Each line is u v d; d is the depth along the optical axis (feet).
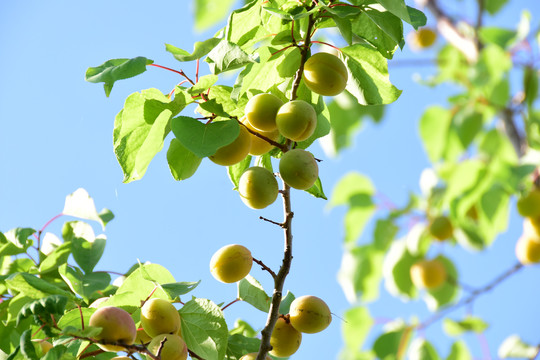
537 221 5.70
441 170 5.65
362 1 4.58
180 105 4.42
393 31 4.53
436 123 5.69
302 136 4.46
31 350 4.18
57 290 4.35
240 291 4.63
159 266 4.48
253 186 4.45
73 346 4.39
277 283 4.38
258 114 4.45
